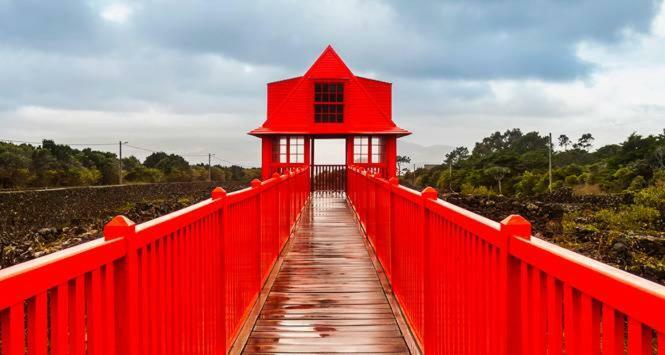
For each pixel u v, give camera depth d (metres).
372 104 17.19
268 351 3.66
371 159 17.23
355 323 4.27
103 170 45.44
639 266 9.39
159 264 2.09
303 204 12.73
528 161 49.81
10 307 1.11
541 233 14.93
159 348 2.08
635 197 18.30
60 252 1.38
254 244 4.79
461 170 54.56
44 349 1.24
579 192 32.22
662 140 38.16
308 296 5.07
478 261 2.23
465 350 2.45
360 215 9.84
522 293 1.71
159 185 33.00
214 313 3.15
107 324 1.61
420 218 3.62
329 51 17.42
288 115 17.17
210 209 2.98
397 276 4.82
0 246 13.53
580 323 1.30
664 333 0.92
